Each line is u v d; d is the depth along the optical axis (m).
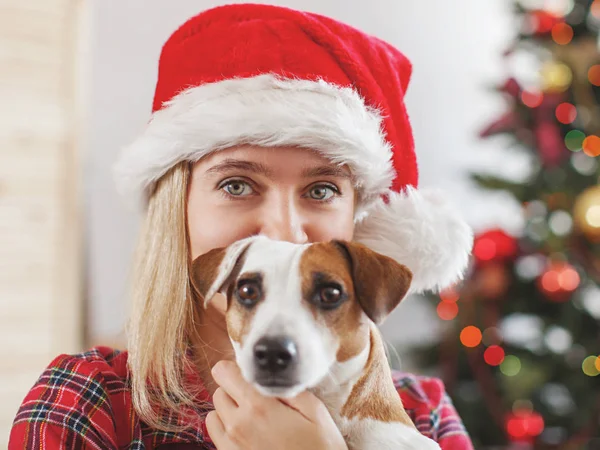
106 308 2.52
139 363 1.03
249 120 1.00
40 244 2.29
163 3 2.71
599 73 2.37
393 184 1.21
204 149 1.04
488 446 2.42
